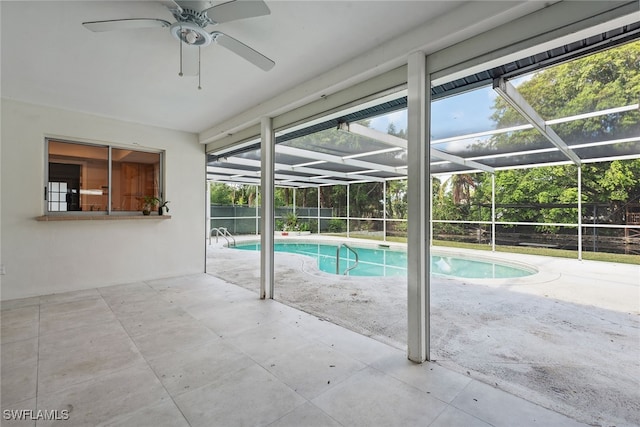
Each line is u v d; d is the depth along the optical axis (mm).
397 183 11227
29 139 3996
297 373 2252
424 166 2412
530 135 4668
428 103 2418
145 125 4965
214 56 2742
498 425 1713
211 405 1885
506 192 8953
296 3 2027
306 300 4051
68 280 4332
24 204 3990
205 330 3027
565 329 3115
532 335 2975
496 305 3861
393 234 11195
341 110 3189
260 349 2631
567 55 2232
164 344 2713
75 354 2520
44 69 3000
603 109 3471
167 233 5238
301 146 5879
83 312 3510
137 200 5004
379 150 6117
